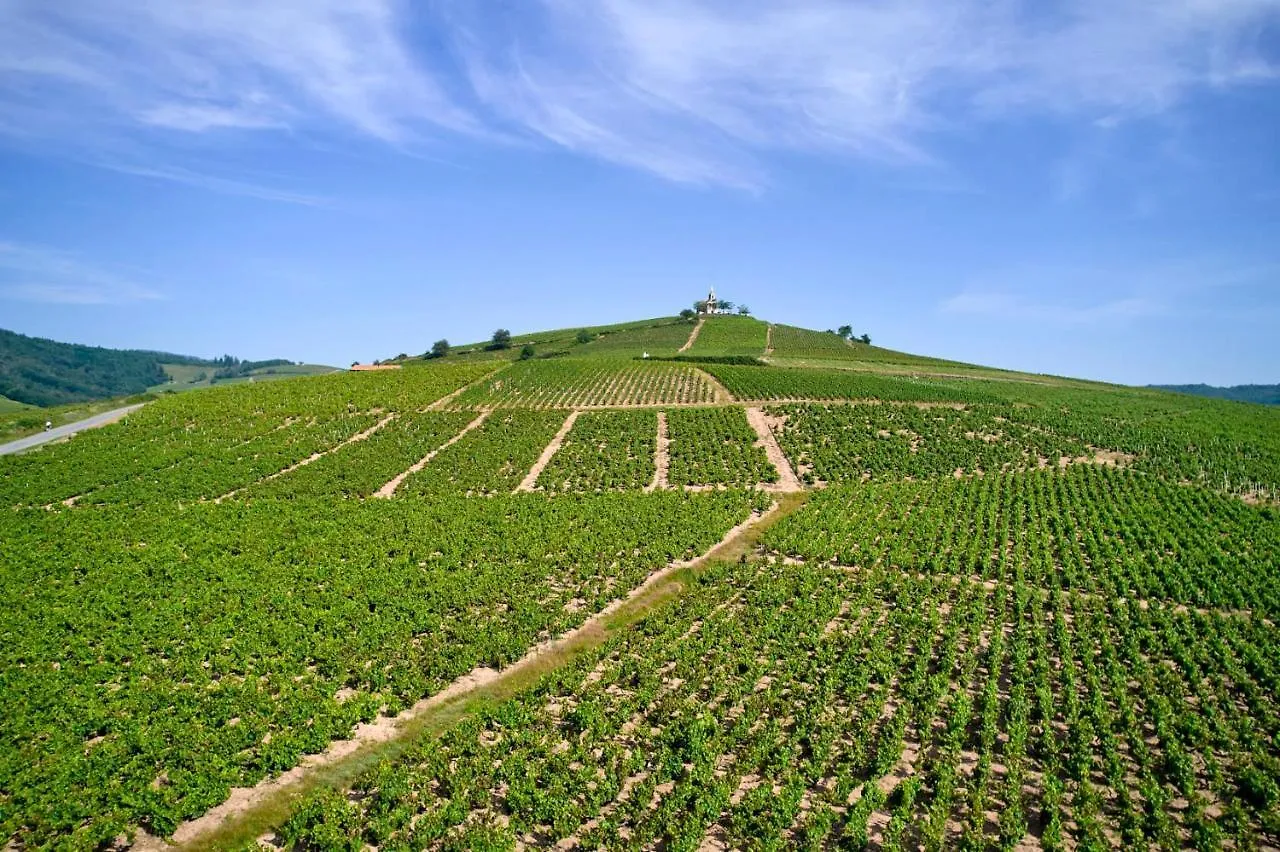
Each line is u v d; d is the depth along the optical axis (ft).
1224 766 96.58
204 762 95.45
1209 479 251.19
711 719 103.50
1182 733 101.19
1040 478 248.52
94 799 87.76
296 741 100.17
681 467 262.88
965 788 91.35
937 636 135.95
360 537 190.29
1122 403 367.45
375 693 117.50
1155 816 82.17
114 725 104.99
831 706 109.40
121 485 240.12
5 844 82.64
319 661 127.03
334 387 368.68
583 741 100.22
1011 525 203.41
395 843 80.79
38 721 105.91
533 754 97.19
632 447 284.61
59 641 132.26
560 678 117.29
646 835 80.59
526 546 183.32
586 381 388.98
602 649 127.85
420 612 143.54
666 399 353.10
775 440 290.97
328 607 148.46
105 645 130.00
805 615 141.79
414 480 249.34
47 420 338.13
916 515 210.38
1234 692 116.78
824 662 123.34
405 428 309.83
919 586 157.17
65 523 202.59
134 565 169.17
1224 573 166.09
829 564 178.09
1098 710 104.94
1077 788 91.04
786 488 243.40
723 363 450.71
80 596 151.74
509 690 119.65
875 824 85.46
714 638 132.67
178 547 185.26
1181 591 156.04
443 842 82.58
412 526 200.03
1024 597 147.84
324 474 254.27
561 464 268.21
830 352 554.87
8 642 131.34
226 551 181.57
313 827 84.38
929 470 260.42
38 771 93.35
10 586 157.99
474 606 151.53
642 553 179.32
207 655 127.85
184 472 253.03
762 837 81.56
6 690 113.19
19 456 263.90
